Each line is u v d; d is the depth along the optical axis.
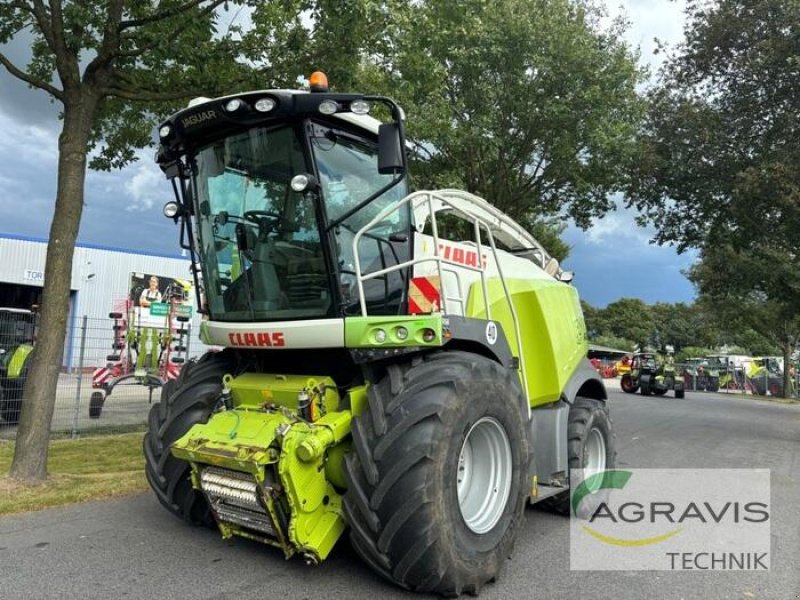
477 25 12.02
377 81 8.76
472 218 5.09
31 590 3.76
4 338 10.59
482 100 14.59
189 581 3.93
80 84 6.54
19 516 5.29
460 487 4.14
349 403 3.98
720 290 20.64
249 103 4.07
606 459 6.24
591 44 14.38
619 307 82.25
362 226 4.35
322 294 4.18
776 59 12.76
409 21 7.66
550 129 15.08
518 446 4.31
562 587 4.16
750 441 12.41
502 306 5.42
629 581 4.33
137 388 15.19
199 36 7.23
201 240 4.76
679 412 18.55
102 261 26.14
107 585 3.85
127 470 7.18
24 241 24.72
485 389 4.02
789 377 35.25
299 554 4.41
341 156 4.26
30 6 7.05
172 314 15.44
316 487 3.78
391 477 3.55
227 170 4.49
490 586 4.14
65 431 10.03
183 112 4.33
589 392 6.67
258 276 4.42
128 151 9.28
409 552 3.55
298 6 7.46
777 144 13.74
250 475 3.78
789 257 18.86
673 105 14.93
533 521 5.71
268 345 4.29
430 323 3.88
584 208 17.66
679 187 15.16
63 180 6.41
